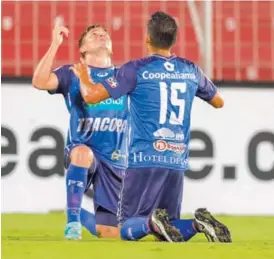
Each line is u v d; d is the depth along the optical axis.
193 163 29.42
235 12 39.03
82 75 19.12
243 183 29.66
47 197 29.12
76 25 38.47
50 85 20.72
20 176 29.05
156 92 18.94
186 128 19.31
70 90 20.92
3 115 29.00
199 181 29.44
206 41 32.34
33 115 29.08
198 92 19.81
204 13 32.38
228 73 38.56
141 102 18.97
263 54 39.28
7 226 24.25
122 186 19.56
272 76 38.84
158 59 19.14
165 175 19.08
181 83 19.12
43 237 20.77
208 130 29.53
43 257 15.74
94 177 21.28
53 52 20.77
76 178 20.06
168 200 19.25
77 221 19.91
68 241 18.33
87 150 20.25
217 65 38.44
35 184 29.05
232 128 29.66
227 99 29.66
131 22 38.72
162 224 18.08
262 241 20.20
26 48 38.78
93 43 21.38
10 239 19.81
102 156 21.11
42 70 20.58
